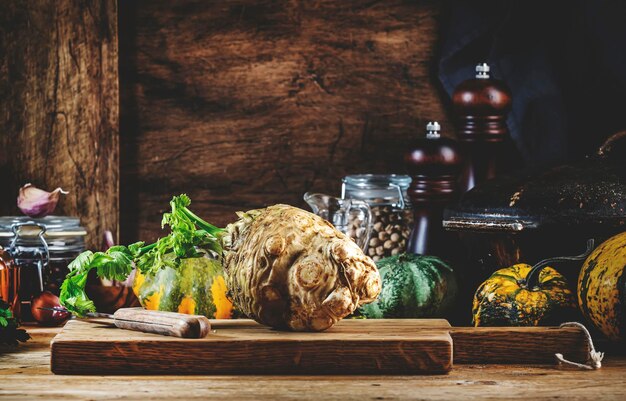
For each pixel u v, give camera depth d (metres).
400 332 1.25
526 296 1.32
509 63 1.65
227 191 1.74
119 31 1.72
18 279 1.41
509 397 1.15
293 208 1.26
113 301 1.48
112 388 1.17
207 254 1.40
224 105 1.73
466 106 1.56
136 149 1.74
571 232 1.35
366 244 1.52
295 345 1.21
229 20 1.72
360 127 1.74
